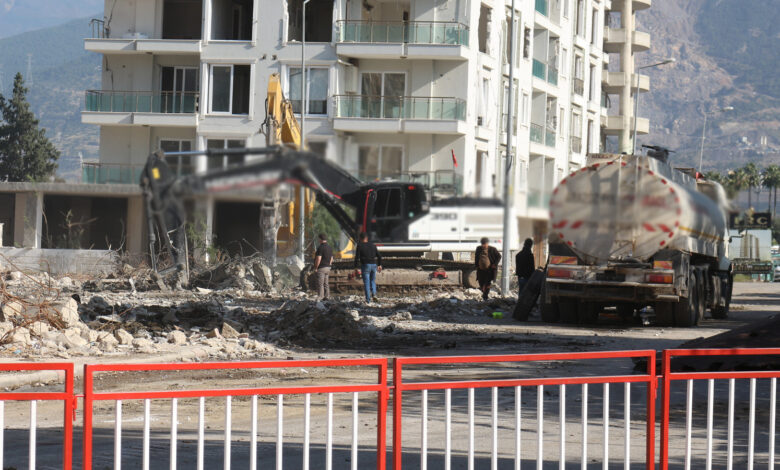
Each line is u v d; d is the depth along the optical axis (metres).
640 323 44.25
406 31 82.44
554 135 103.81
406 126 78.69
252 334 35.03
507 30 90.31
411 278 57.19
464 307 49.09
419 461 14.53
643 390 22.53
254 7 85.25
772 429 12.12
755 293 88.50
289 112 52.38
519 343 34.16
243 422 17.86
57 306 31.28
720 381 22.05
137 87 89.50
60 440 15.83
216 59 85.94
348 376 24.66
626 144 134.50
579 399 21.12
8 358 24.98
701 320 45.41
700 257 44.25
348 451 15.27
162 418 18.16
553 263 41.28
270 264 56.25
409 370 26.12
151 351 28.48
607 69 141.38
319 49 83.44
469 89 82.19
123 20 90.00
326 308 37.78
